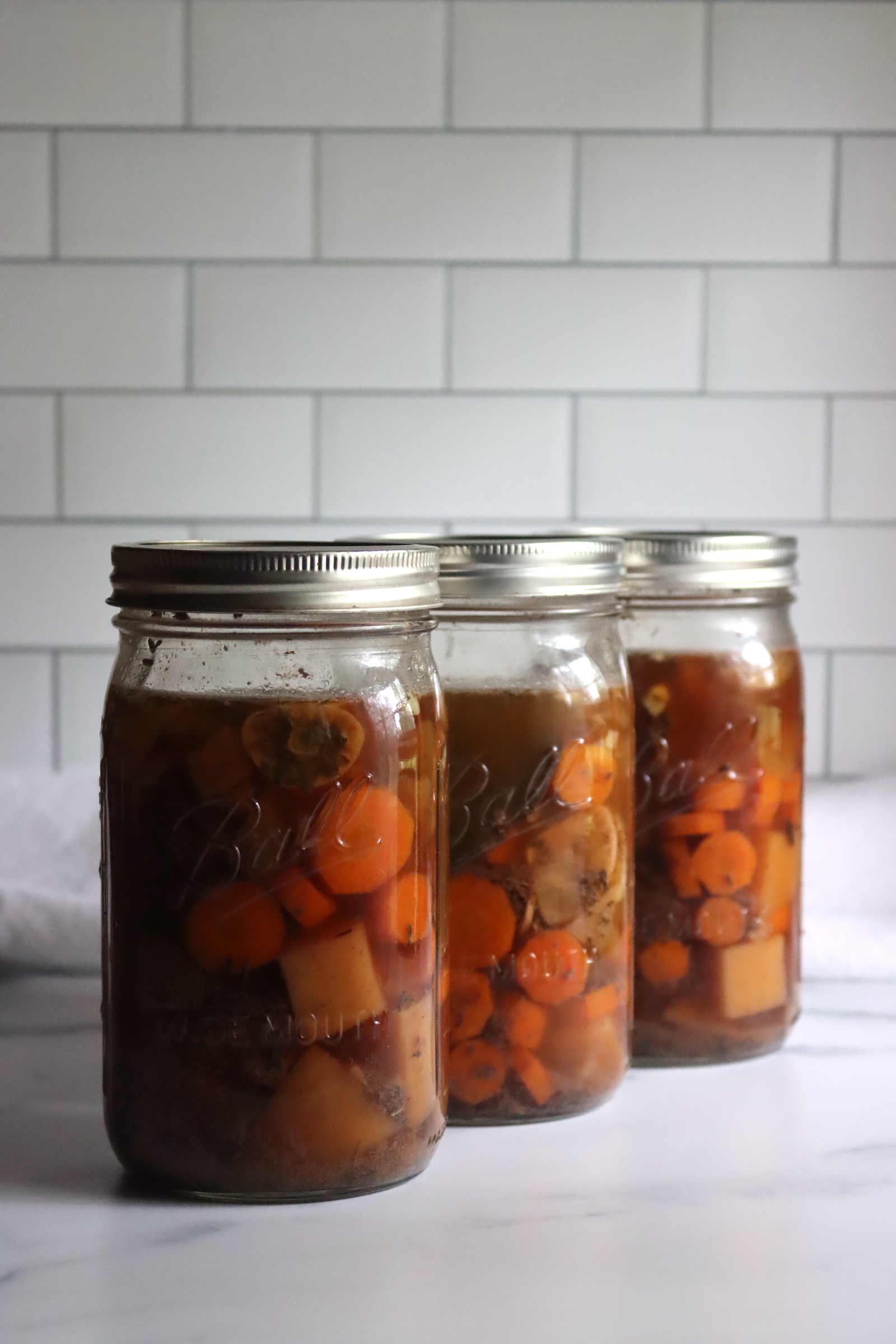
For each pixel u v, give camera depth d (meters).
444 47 1.20
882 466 1.24
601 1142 0.69
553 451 1.23
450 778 0.67
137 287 1.21
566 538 0.68
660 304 1.22
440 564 0.65
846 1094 0.75
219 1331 0.52
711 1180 0.65
